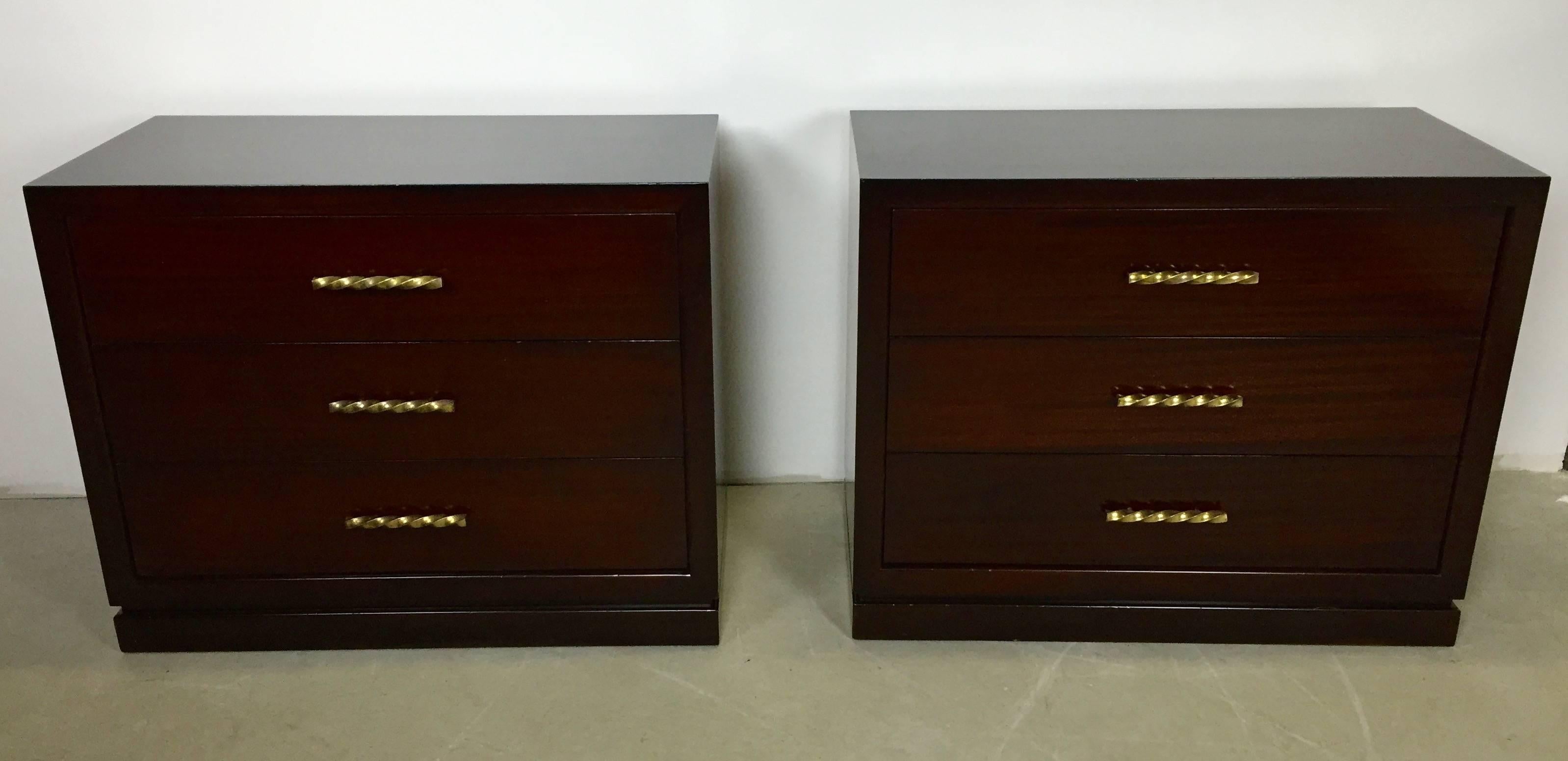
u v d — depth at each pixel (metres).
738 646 1.73
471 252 1.50
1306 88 1.88
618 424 1.60
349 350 1.55
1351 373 1.56
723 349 1.99
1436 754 1.51
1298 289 1.51
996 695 1.62
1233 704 1.60
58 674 1.67
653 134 1.71
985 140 1.65
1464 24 1.84
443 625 1.71
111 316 1.52
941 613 1.71
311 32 1.83
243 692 1.63
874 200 1.47
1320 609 1.70
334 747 1.53
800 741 1.54
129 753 1.52
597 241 1.50
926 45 1.85
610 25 1.83
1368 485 1.63
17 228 1.93
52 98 1.85
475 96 1.87
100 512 1.63
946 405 1.59
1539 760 1.50
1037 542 1.68
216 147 1.63
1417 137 1.66
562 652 1.72
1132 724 1.57
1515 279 1.50
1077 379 1.58
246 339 1.54
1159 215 1.48
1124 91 1.88
